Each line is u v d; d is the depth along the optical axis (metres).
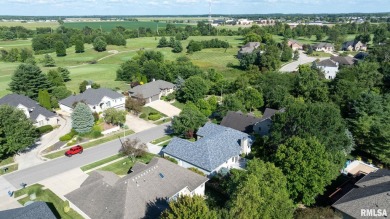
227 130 56.59
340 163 46.16
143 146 55.97
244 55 141.62
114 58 165.25
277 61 129.00
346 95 73.38
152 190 38.22
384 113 60.34
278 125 48.88
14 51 159.00
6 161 54.09
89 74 129.00
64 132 67.44
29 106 71.31
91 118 65.69
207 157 48.38
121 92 97.88
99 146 61.12
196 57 168.00
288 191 39.44
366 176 42.50
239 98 80.25
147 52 136.25
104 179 40.09
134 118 77.62
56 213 39.94
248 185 31.72
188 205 28.12
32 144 59.81
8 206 41.72
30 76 87.19
